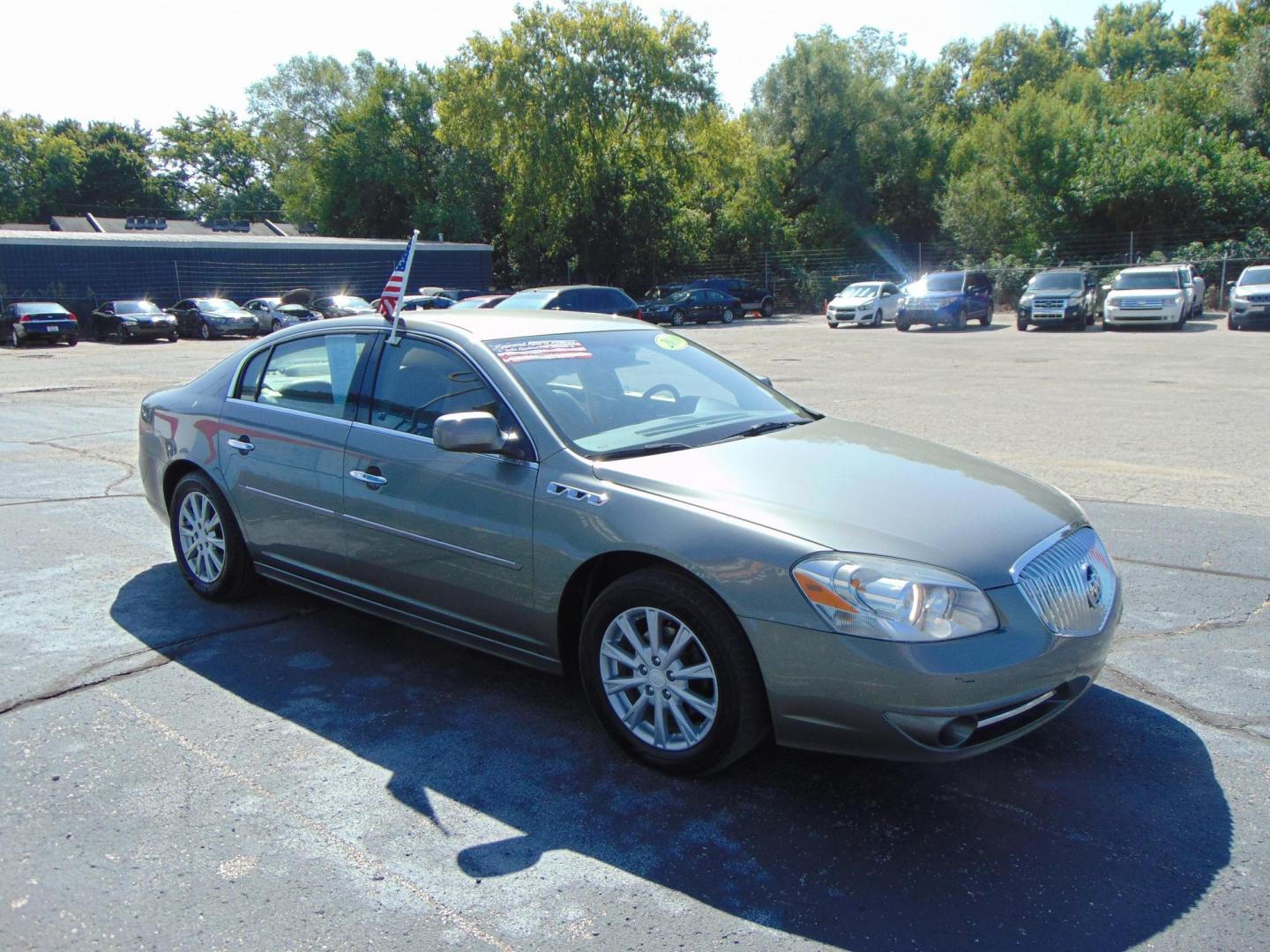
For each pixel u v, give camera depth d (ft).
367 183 164.76
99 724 12.19
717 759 10.44
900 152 167.94
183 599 16.92
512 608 11.94
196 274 123.44
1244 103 138.62
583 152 140.87
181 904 8.65
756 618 9.84
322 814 10.16
